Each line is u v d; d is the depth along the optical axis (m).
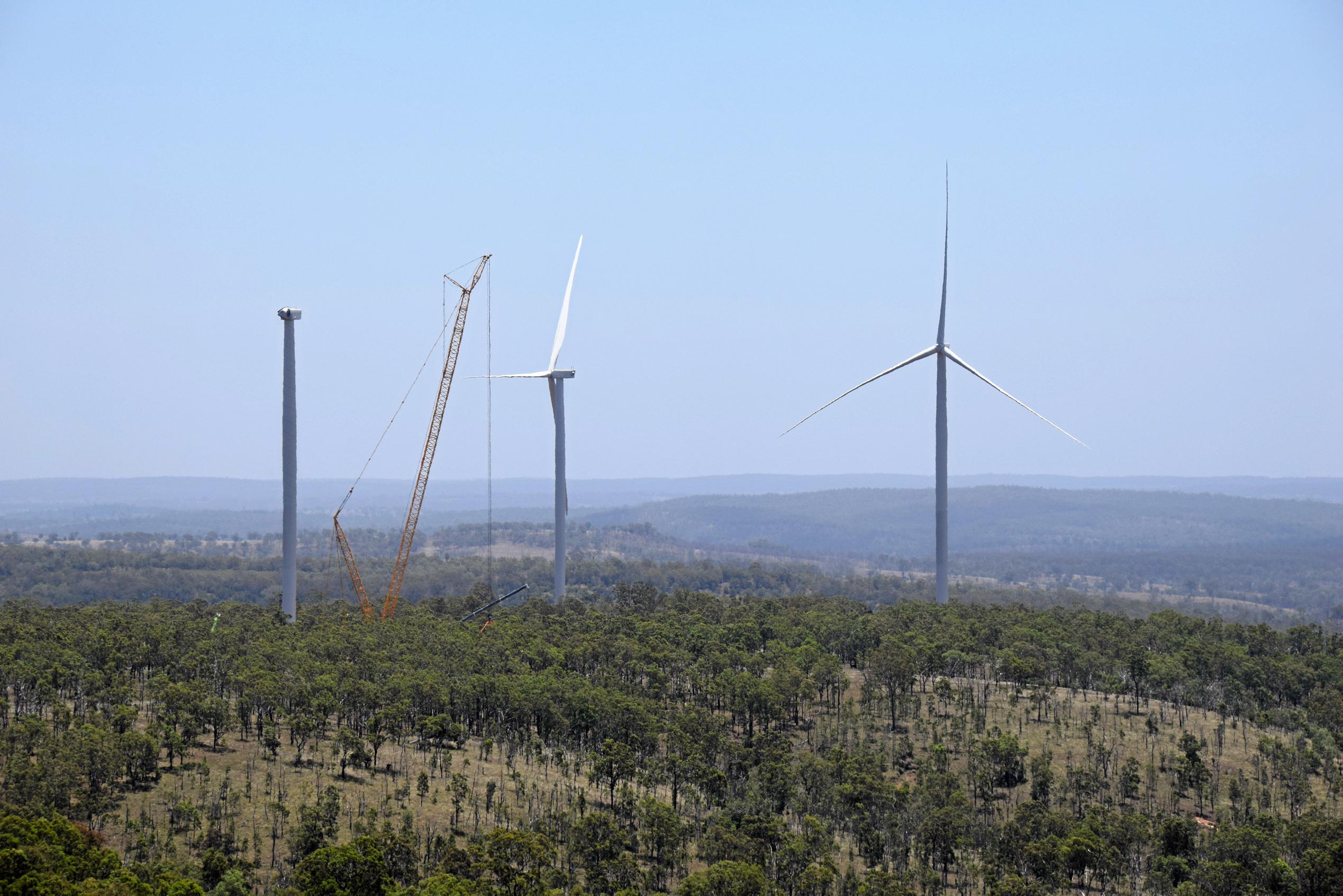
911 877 160.00
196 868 143.12
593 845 155.75
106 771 165.62
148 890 127.69
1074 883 168.50
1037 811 175.38
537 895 141.38
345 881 137.50
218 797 169.62
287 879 146.25
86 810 158.75
